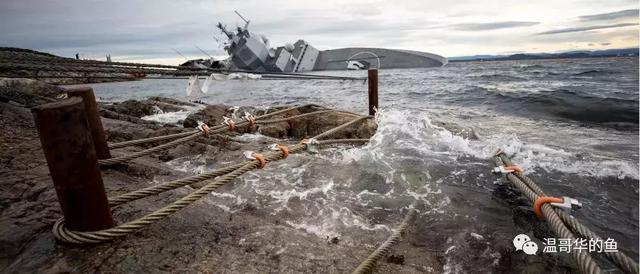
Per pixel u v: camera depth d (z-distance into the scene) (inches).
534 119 467.5
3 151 183.5
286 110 321.4
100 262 90.4
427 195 171.6
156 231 109.0
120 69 325.7
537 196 130.3
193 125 357.4
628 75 1325.0
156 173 179.2
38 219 110.1
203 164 214.4
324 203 156.8
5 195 129.8
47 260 90.1
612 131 378.3
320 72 3427.7
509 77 1498.5
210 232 112.6
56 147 86.4
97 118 171.0
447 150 251.6
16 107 294.0
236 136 309.4
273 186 175.3
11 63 283.3
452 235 132.3
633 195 176.6
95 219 95.1
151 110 504.7
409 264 109.7
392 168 208.1
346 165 210.8
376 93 367.9
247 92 1222.3
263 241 110.7
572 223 110.5
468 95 791.1
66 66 299.9
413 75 2154.3
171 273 89.8
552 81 1119.6
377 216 147.6
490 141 295.4
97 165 94.8
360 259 108.3
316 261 102.9
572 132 372.5
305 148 179.8
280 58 3031.5
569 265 111.7
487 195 172.1
